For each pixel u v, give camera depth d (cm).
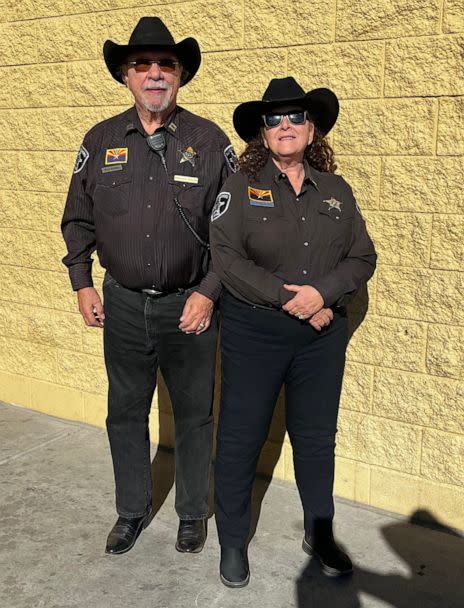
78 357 425
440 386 314
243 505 279
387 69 302
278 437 361
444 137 295
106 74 380
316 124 269
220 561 284
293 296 249
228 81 343
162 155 273
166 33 266
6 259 443
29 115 412
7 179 430
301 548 304
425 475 323
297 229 252
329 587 279
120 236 276
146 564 294
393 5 296
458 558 299
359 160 315
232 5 335
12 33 407
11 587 278
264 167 259
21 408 454
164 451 394
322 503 285
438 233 303
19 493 348
